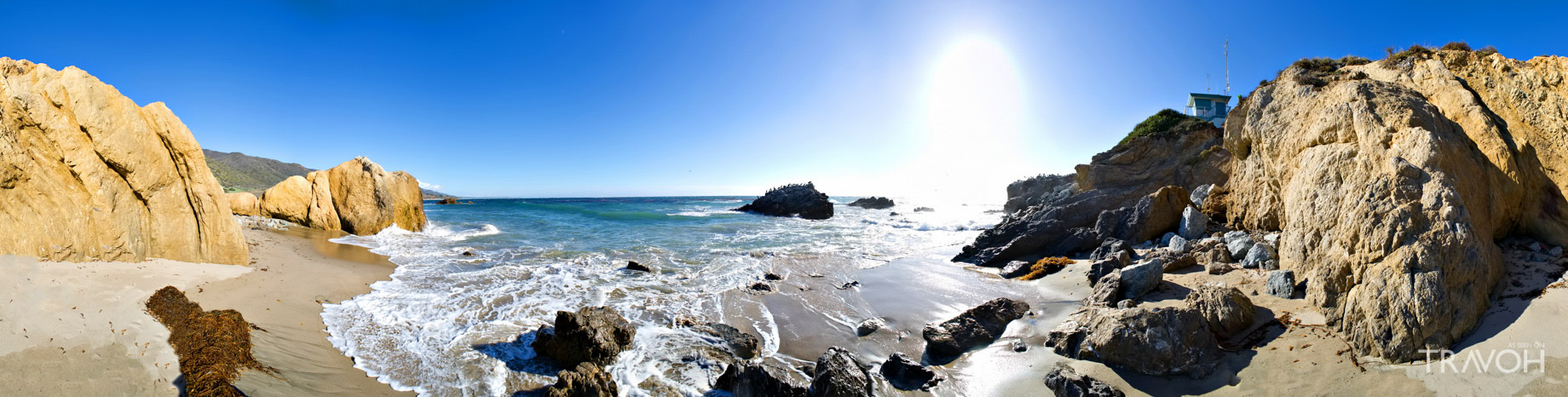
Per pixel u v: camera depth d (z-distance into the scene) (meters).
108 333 6.04
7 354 5.18
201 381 5.46
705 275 14.72
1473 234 6.23
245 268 10.90
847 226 32.69
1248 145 13.98
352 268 13.55
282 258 13.34
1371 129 8.60
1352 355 6.04
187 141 10.79
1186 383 6.20
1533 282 6.25
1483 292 6.04
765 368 6.50
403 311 9.98
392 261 15.80
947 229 29.62
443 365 7.39
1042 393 6.39
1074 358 7.18
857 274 14.80
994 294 11.89
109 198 9.04
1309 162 9.37
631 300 11.70
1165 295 9.50
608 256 18.08
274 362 6.56
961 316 8.95
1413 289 5.93
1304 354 6.30
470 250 18.80
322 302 9.93
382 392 6.42
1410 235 6.39
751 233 26.88
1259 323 7.45
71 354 5.47
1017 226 17.22
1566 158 7.90
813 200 48.59
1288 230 9.30
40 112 8.16
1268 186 12.19
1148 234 15.39
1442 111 9.42
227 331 6.89
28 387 4.90
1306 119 10.88
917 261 17.12
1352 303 6.50
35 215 7.81
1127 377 6.43
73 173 8.52
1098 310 8.27
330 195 22.28
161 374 5.56
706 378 7.25
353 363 7.21
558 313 7.73
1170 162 28.77
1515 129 8.68
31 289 6.50
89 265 8.07
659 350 8.29
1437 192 6.62
